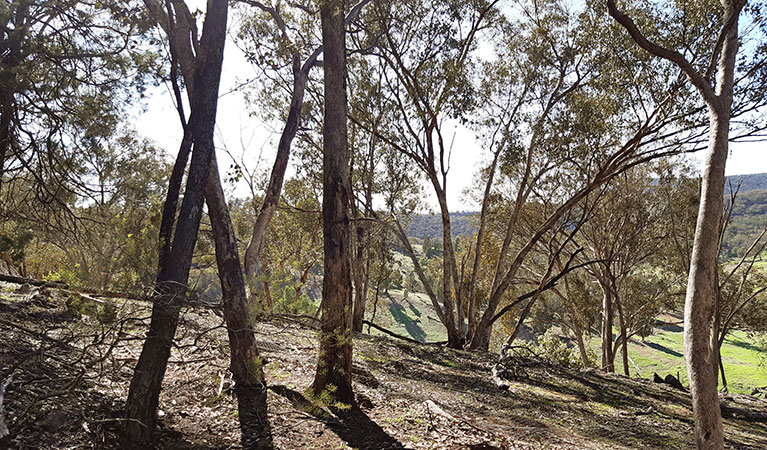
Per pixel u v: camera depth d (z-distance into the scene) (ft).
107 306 12.92
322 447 16.88
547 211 78.33
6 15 27.99
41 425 13.30
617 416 30.19
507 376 38.40
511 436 21.65
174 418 17.37
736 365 153.28
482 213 64.69
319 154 68.54
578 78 56.85
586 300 93.56
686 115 48.32
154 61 34.60
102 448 13.43
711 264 21.09
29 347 17.39
